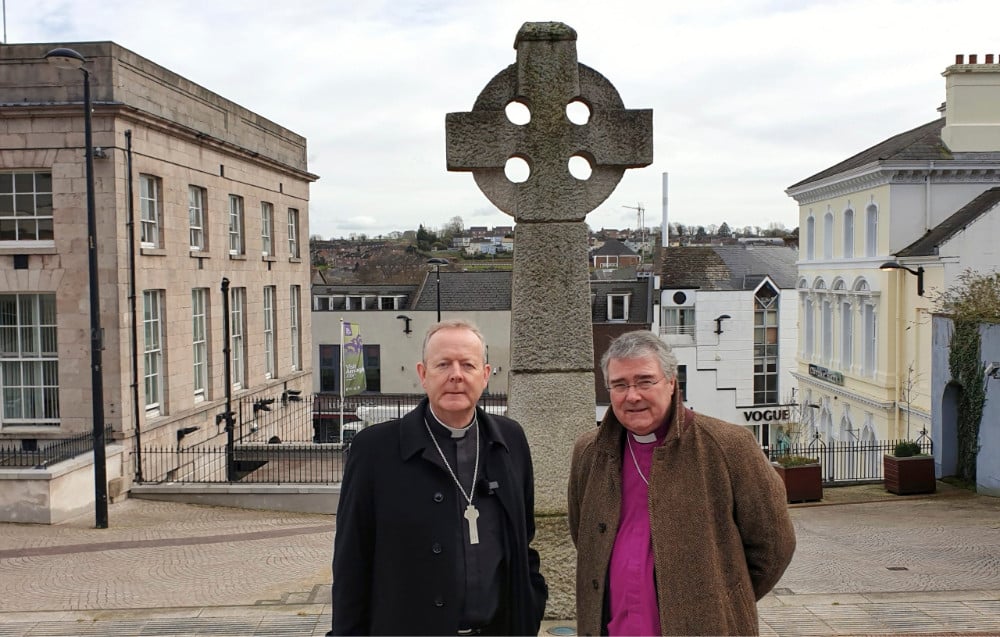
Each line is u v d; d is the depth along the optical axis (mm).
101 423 15734
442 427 3693
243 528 15758
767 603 8062
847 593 8523
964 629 7074
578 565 3814
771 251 49688
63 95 19156
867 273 27672
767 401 40312
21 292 19594
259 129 29422
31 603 9523
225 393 25781
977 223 22953
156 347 21797
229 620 7738
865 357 27969
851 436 29172
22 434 19516
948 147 25750
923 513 15625
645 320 42031
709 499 3506
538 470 5867
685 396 40062
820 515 15766
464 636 3535
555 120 5902
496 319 46688
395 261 97875
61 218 19344
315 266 91250
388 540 3543
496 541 3678
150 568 11625
